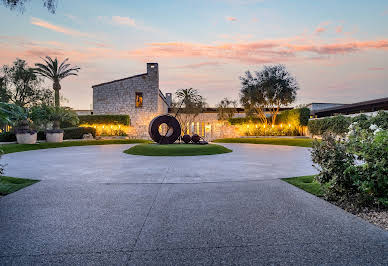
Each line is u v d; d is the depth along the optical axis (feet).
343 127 54.08
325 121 62.13
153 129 48.47
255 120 90.07
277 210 11.24
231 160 30.63
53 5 13.52
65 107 70.28
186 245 7.79
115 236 8.46
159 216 10.47
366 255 7.13
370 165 12.17
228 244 7.86
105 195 13.88
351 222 9.77
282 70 80.28
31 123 65.21
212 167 24.68
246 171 22.13
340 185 12.68
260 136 82.84
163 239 8.23
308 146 53.57
